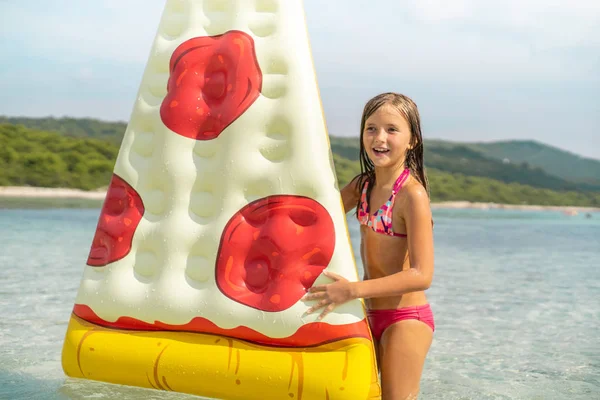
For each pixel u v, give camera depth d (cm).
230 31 270
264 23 267
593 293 635
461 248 1171
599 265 896
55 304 491
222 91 268
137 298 259
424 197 241
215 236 255
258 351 240
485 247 1204
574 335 444
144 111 277
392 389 240
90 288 269
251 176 255
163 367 247
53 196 3416
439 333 446
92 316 266
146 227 267
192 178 264
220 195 259
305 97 255
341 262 242
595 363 367
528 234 1717
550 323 485
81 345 262
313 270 243
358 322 236
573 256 1034
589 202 7806
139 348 253
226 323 245
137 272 265
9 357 334
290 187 250
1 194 3338
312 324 235
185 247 260
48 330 404
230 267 252
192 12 281
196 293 253
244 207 255
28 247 873
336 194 250
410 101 253
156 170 268
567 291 647
